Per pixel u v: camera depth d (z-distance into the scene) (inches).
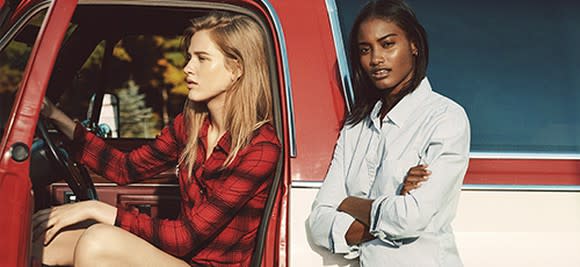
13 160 100.6
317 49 114.4
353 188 110.0
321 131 112.3
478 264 110.7
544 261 111.6
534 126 116.6
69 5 103.0
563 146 116.0
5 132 101.0
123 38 155.1
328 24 115.3
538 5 120.7
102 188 139.6
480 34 119.2
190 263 116.5
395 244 105.3
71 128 127.0
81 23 149.0
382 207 103.5
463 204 112.3
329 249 107.5
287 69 113.4
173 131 126.3
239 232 114.9
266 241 111.0
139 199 140.1
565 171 114.7
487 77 117.7
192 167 117.0
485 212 112.2
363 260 107.4
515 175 114.2
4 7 110.9
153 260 111.3
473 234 111.3
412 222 101.9
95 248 109.1
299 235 110.3
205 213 111.3
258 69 114.3
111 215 111.7
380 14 107.5
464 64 118.2
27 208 101.5
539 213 112.8
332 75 114.0
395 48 107.4
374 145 109.9
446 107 107.2
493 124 116.4
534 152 115.3
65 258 117.0
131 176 127.7
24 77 101.7
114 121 159.3
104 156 127.8
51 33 102.5
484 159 114.3
